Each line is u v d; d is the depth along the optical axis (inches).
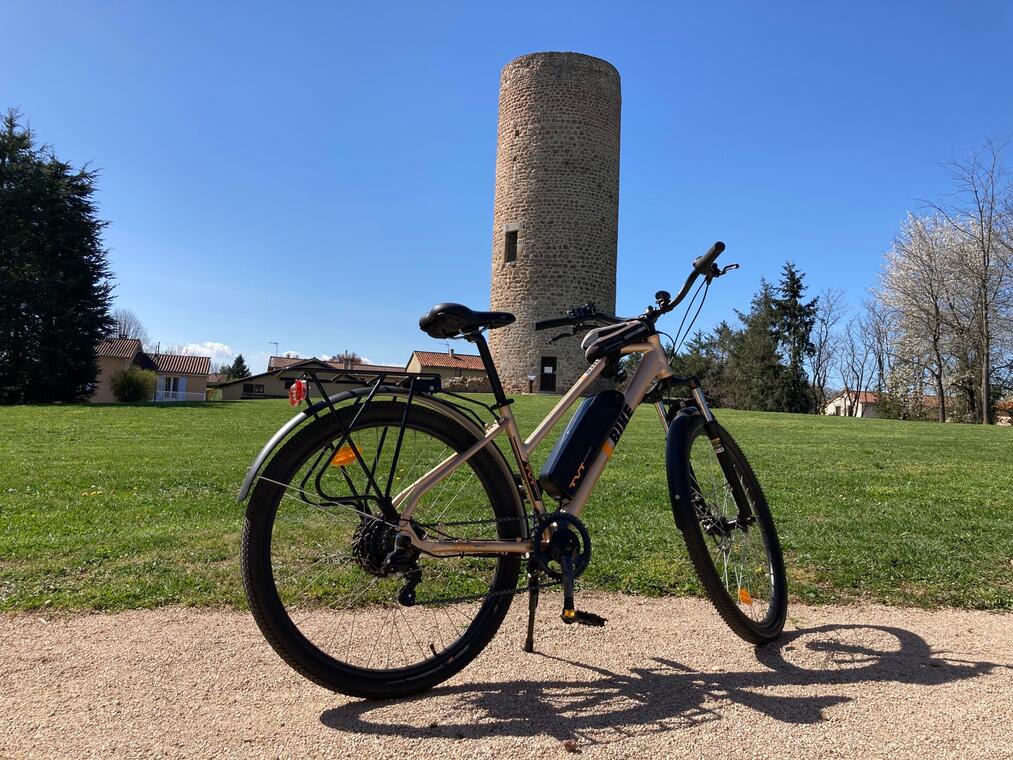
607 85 1168.2
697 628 106.5
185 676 88.3
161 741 72.6
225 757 69.9
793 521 170.7
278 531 97.1
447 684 87.7
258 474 80.9
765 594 108.3
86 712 78.6
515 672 91.1
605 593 121.7
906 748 72.0
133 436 417.4
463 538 88.6
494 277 1208.8
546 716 79.0
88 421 526.0
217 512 188.1
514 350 1162.0
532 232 1149.7
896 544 147.7
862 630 106.2
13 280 1119.0
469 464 90.7
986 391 1187.3
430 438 88.4
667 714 79.4
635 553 142.1
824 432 494.3
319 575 106.8
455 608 106.9
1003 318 1201.4
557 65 1137.4
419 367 1675.7
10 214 1129.4
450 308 90.0
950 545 147.6
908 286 1293.1
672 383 111.0
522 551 91.4
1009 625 108.2
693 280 108.0
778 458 313.0
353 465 84.3
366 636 97.4
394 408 86.4
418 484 86.6
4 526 167.9
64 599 114.5
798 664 93.8
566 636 102.8
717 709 80.5
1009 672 90.6
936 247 1264.8
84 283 1185.4
